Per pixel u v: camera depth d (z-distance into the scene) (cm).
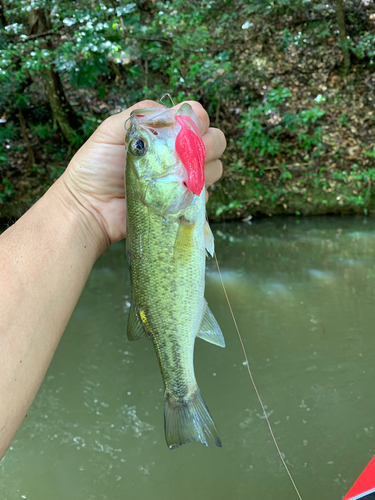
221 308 113
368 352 93
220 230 186
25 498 66
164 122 31
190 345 33
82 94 222
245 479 67
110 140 34
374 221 188
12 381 23
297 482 66
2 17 189
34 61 160
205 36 182
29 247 28
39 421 80
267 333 101
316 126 209
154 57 198
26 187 197
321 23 218
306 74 219
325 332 101
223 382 87
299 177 203
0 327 23
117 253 158
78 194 34
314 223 189
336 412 78
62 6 168
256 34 221
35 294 25
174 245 32
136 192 31
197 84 203
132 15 183
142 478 69
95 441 76
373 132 206
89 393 87
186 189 31
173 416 32
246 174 204
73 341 104
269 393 84
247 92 218
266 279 129
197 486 66
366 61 217
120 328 109
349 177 198
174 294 32
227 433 75
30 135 214
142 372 93
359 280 126
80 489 67
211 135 35
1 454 22
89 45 152
